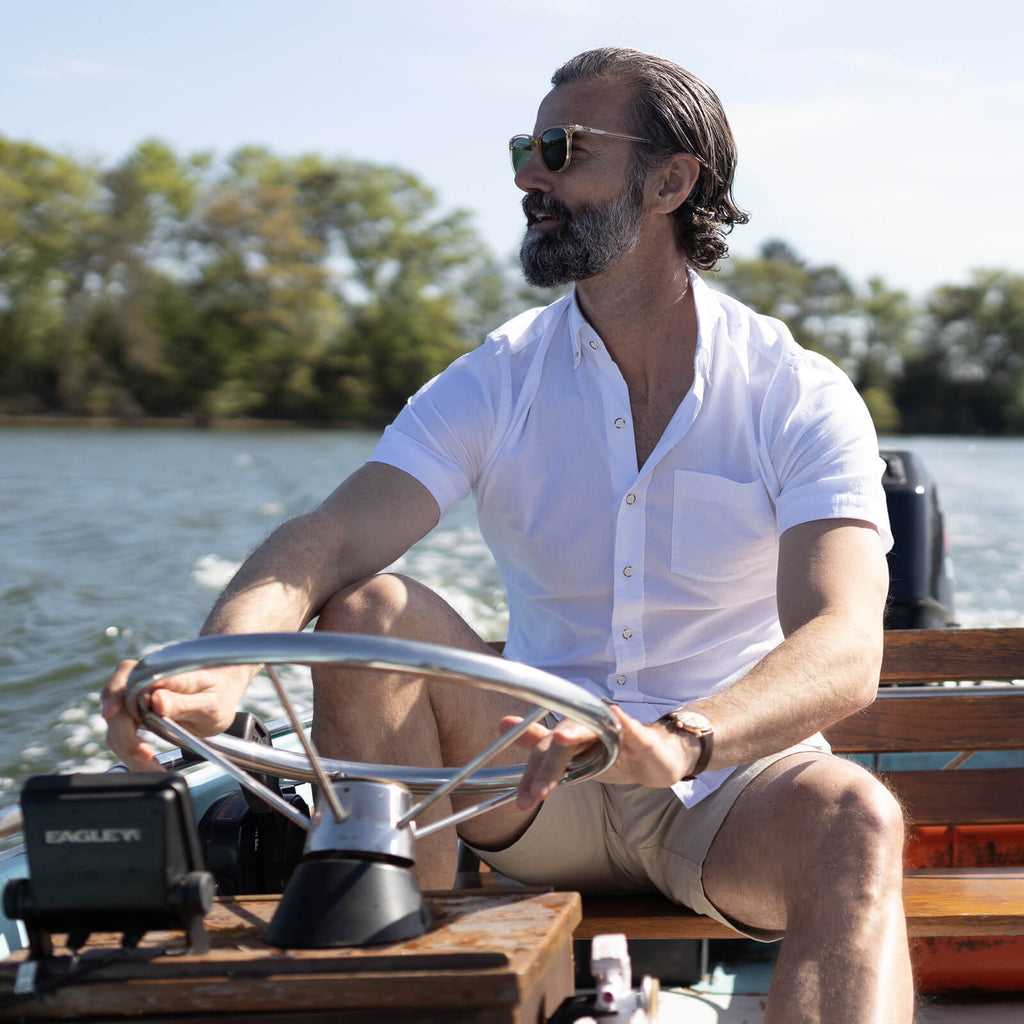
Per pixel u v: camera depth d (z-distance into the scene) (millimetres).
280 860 1352
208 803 1764
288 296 57406
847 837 1262
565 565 1627
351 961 845
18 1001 848
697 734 1127
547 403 1630
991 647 2066
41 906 870
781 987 1185
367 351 60188
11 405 53312
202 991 842
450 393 1645
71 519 13047
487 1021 824
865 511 1465
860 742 2047
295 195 62281
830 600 1376
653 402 1619
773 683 1229
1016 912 1604
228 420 56312
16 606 6914
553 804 1550
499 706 1452
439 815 1340
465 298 64875
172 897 858
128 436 41875
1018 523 13906
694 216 1621
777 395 1576
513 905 982
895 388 77562
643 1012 920
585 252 1589
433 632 1405
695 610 1604
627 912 1602
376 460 1594
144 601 7309
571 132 1601
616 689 1618
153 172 56844
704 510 1584
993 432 76938
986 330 76688
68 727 4160
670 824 1504
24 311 53000
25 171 54219
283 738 2160
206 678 1119
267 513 14109
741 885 1401
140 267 54969
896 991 1155
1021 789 2035
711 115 1639
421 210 65000
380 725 1339
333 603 1395
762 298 77688
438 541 10766
